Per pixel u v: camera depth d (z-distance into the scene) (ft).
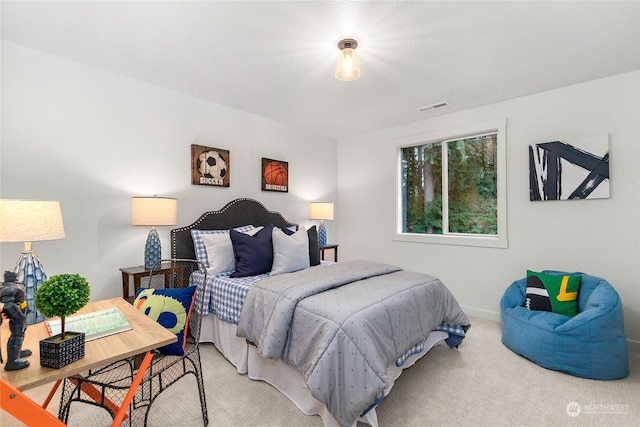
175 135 9.86
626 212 8.60
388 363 5.61
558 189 9.53
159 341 3.84
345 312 5.46
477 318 11.15
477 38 6.83
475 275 11.38
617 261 8.73
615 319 7.02
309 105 11.07
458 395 6.34
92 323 4.27
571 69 8.35
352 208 15.24
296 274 7.85
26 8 5.84
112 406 5.05
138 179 9.07
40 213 5.86
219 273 9.02
